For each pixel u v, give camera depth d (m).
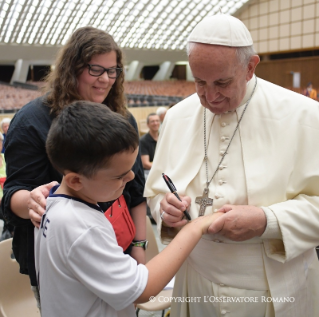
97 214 0.83
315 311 1.27
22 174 1.21
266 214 1.06
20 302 1.76
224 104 1.12
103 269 0.77
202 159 1.27
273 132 1.16
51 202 0.86
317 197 1.13
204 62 1.01
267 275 1.15
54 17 16.02
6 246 1.76
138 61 23.33
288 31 11.89
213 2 17.62
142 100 13.31
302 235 1.09
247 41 1.04
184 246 0.93
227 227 1.02
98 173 0.78
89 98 1.30
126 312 0.92
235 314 1.18
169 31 20.48
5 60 19.33
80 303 0.81
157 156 1.40
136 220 1.53
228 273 1.18
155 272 0.85
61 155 0.79
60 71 1.24
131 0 16.55
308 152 1.12
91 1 15.55
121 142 0.77
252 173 1.14
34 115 1.23
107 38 1.26
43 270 0.84
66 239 0.78
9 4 13.82
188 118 1.37
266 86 1.26
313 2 11.03
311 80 11.66
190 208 1.22
